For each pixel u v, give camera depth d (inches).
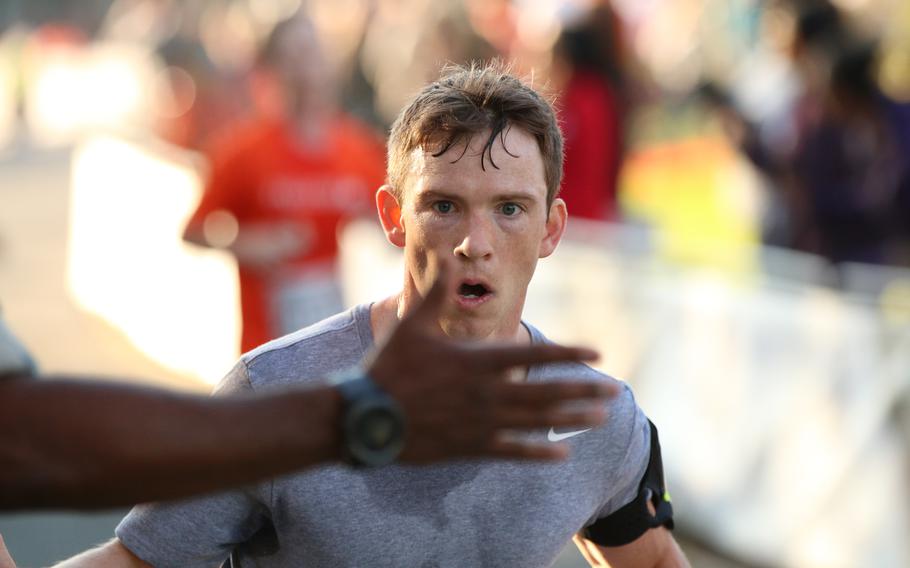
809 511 688.4
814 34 872.3
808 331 687.1
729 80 1159.6
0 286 1492.4
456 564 315.3
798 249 860.0
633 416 332.5
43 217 1946.4
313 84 708.7
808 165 845.2
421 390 192.5
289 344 321.1
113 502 186.1
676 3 1378.0
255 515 319.3
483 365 194.1
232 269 1010.7
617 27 949.2
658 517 354.3
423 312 197.2
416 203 309.9
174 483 187.0
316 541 308.0
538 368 326.3
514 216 309.1
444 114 303.7
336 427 191.3
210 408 189.0
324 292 719.7
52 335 1279.5
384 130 1195.9
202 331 1075.9
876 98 823.7
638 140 1141.7
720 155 1122.0
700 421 761.0
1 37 4333.2
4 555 338.6
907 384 631.2
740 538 735.7
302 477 303.1
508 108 306.0
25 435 182.5
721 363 743.1
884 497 644.1
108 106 3004.4
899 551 637.9
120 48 3006.9
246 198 706.2
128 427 184.1
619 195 962.1
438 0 1159.6
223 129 1753.2
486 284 308.2
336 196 719.7
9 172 2447.1
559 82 933.8
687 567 367.9
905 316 636.7
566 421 195.8
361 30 1274.6
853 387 660.7
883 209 822.5
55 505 184.9
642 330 802.2
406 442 193.0
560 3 1159.6
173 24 2018.9
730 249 743.7
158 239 1200.2
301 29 711.7
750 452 725.9
